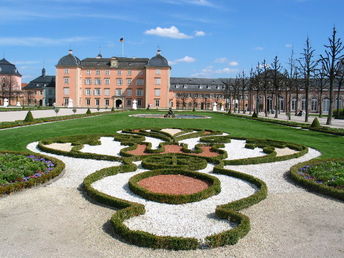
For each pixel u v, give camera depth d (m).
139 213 8.34
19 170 11.04
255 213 8.70
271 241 7.08
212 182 10.98
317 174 11.99
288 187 11.27
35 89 113.50
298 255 6.53
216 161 14.45
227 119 47.47
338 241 7.15
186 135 22.88
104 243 6.88
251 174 12.98
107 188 10.62
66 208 8.78
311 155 17.25
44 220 7.98
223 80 113.69
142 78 105.12
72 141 19.64
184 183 11.08
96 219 8.07
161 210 8.75
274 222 8.11
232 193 10.35
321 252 6.66
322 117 62.72
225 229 7.61
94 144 19.06
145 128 27.86
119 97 105.31
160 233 7.37
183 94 108.19
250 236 7.30
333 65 38.72
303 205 9.42
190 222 8.00
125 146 18.81
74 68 101.81
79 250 6.58
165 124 34.56
